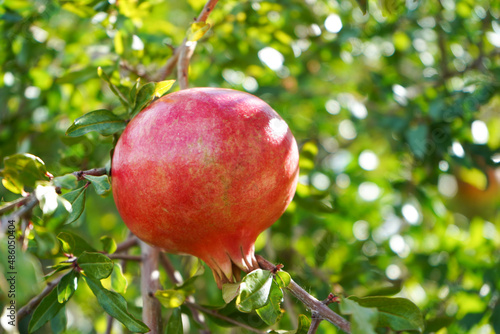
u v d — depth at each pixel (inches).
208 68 32.8
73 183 19.7
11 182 19.9
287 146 19.8
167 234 19.7
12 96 34.4
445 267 33.2
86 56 32.3
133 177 19.3
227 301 19.5
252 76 37.1
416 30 36.1
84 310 37.7
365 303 20.1
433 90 31.9
